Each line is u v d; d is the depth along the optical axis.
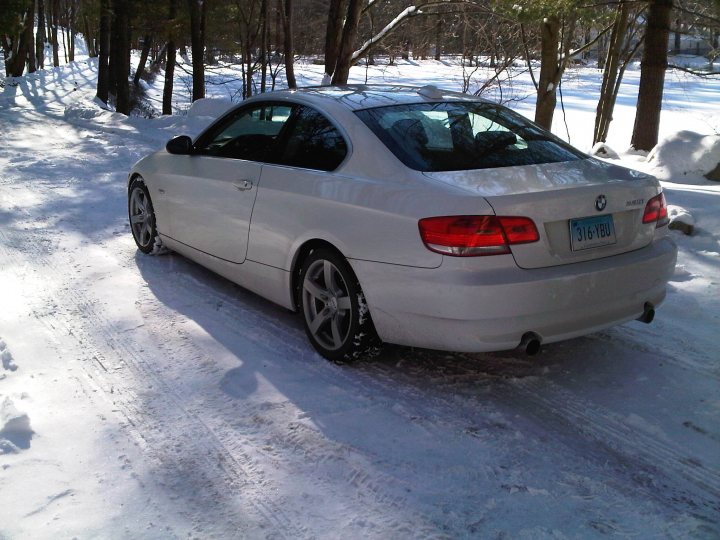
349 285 3.89
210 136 5.26
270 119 4.72
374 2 15.63
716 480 3.07
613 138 18.66
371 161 3.89
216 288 5.38
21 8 26.22
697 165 9.58
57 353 4.30
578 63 17.47
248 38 25.38
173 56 26.84
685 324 4.79
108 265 5.93
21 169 10.41
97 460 3.20
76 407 3.67
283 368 4.11
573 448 3.30
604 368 4.12
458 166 3.79
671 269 3.93
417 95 4.52
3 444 3.27
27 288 5.40
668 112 25.41
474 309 3.37
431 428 3.47
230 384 3.93
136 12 23.22
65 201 8.30
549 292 3.44
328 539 2.69
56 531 2.72
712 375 4.03
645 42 12.25
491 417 3.57
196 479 3.06
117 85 23.12
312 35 31.56
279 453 3.26
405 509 2.86
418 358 4.24
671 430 3.46
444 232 3.39
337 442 3.34
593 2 11.97
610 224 3.67
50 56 61.94
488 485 3.02
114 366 4.14
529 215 3.41
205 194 5.04
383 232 3.63
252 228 4.57
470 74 15.88
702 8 12.46
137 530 2.73
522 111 23.17
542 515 2.82
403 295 3.58
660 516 2.82
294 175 4.27
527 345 3.46
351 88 4.72
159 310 4.97
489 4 13.91
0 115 18.53
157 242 5.93
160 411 3.64
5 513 2.82
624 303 3.71
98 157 11.52
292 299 4.41
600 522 2.79
